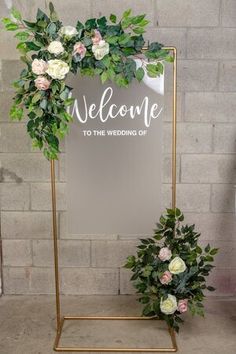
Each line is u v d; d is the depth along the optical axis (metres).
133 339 2.20
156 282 2.14
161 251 2.11
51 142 1.98
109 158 2.37
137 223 2.41
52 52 1.87
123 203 2.39
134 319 2.39
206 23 2.39
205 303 2.58
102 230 2.41
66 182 2.53
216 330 2.28
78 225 2.40
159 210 2.40
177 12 2.39
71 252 2.64
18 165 2.55
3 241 2.64
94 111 2.34
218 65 2.43
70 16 2.40
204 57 2.42
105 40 1.92
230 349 2.11
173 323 2.14
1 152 2.54
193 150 2.51
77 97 2.33
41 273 2.66
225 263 2.62
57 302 2.24
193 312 2.11
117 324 2.35
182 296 2.13
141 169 2.38
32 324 2.35
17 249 2.64
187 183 2.54
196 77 2.44
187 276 2.11
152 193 2.39
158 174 2.38
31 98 1.94
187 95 2.46
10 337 2.22
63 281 2.66
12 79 2.46
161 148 2.36
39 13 1.88
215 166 2.52
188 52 2.42
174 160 2.24
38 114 1.96
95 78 2.32
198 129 2.49
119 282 2.66
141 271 2.18
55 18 1.92
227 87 2.45
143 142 2.36
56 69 1.85
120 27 1.93
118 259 2.64
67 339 2.20
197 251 2.17
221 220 2.58
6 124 2.51
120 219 2.40
